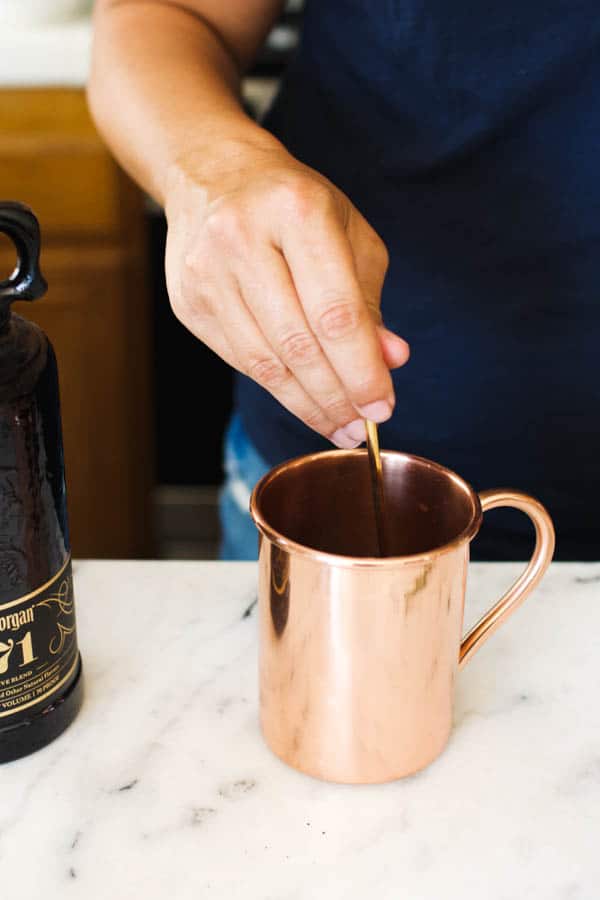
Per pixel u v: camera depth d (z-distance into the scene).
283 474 0.55
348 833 0.53
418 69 0.78
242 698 0.59
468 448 0.84
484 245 0.80
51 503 0.52
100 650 0.62
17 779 0.54
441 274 0.81
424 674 0.53
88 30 1.47
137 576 0.67
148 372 1.59
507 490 0.55
